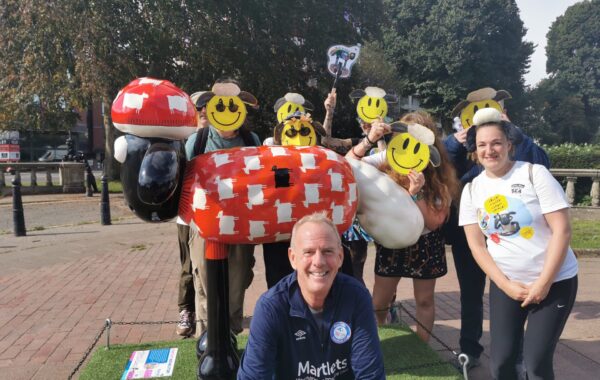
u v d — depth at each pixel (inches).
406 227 110.0
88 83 534.9
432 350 123.6
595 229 313.6
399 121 119.6
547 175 94.0
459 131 141.3
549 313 92.7
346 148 173.6
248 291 206.1
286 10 682.2
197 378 106.1
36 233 348.5
